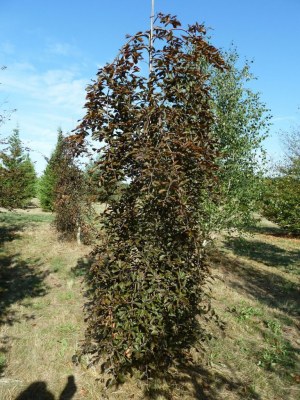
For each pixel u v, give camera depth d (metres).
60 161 10.76
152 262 3.61
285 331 5.88
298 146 15.27
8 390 3.74
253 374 4.43
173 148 3.55
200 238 3.86
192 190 3.92
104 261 3.74
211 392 3.99
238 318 6.09
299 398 4.04
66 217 11.10
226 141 8.39
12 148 9.34
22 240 11.39
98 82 3.49
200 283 4.00
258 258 12.16
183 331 4.16
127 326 3.53
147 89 3.60
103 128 3.56
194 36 3.67
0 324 5.32
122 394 3.80
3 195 9.44
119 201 3.83
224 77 8.40
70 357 4.41
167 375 4.13
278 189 10.46
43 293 6.73
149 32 3.70
